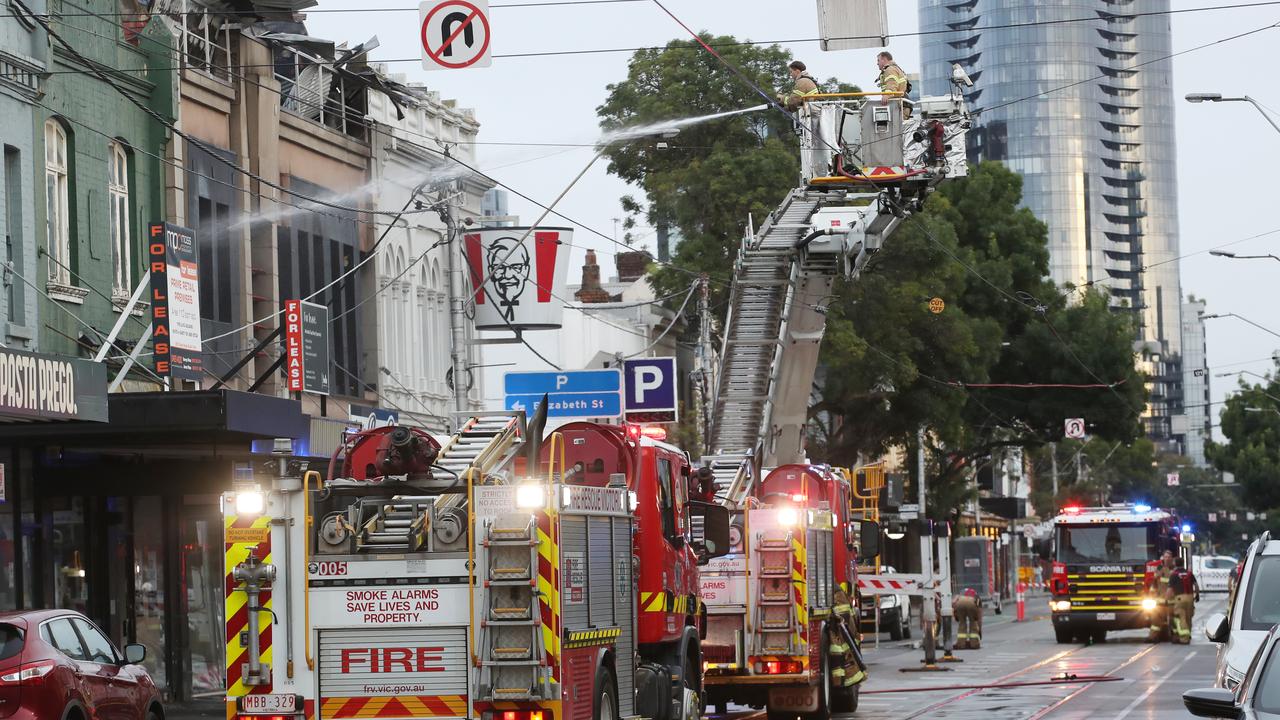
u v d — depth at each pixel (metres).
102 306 66.38
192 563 68.62
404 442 33.94
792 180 112.50
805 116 62.66
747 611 51.50
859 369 125.62
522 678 31.59
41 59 62.34
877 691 68.81
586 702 34.16
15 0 60.97
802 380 69.62
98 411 51.97
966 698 64.69
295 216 84.31
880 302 124.81
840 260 66.75
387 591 32.16
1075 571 108.81
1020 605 149.62
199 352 64.50
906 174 61.50
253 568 32.34
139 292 62.38
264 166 80.75
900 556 171.12
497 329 90.81
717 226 114.25
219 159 73.00
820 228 65.75
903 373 126.69
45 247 62.47
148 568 66.69
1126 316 166.88
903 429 139.25
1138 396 165.75
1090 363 162.75
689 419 119.12
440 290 103.25
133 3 72.00
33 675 38.19
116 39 68.94
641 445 41.38
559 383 77.00
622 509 37.81
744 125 116.19
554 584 32.09
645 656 41.41
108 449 62.84
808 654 51.81
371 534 32.44
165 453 65.06
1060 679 72.81
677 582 42.56
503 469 35.88
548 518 32.19
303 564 32.41
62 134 64.94
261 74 81.69
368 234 92.56
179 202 71.94
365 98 94.38
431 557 32.09
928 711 59.06
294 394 72.12
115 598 65.38
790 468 59.47
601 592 35.69
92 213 66.12
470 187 106.62
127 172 69.88
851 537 63.72
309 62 90.94
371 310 92.75
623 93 118.94
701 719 44.53
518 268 90.19
